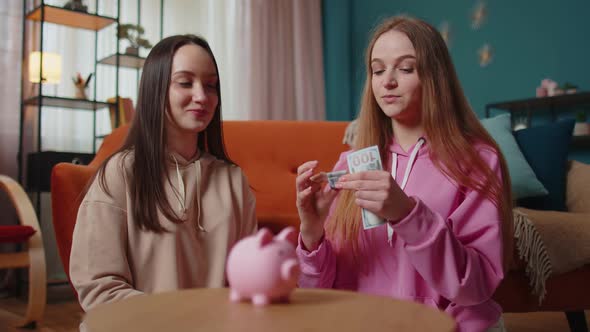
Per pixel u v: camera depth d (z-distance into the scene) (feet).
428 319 1.65
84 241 3.15
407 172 3.31
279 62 14.53
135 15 11.85
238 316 1.69
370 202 2.60
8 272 9.62
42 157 9.12
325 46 16.30
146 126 3.37
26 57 9.91
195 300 1.92
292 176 6.71
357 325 1.58
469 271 2.69
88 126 10.87
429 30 3.30
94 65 10.96
